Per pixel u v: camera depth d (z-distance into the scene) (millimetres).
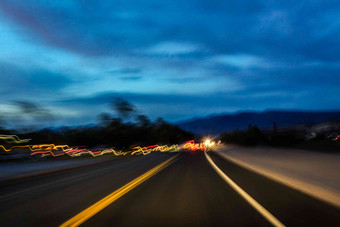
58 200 9406
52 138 62906
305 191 9664
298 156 20312
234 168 18562
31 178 17781
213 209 7328
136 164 25328
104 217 6848
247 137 51406
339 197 8258
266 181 12289
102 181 14070
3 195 11148
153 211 7297
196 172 16438
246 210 7109
